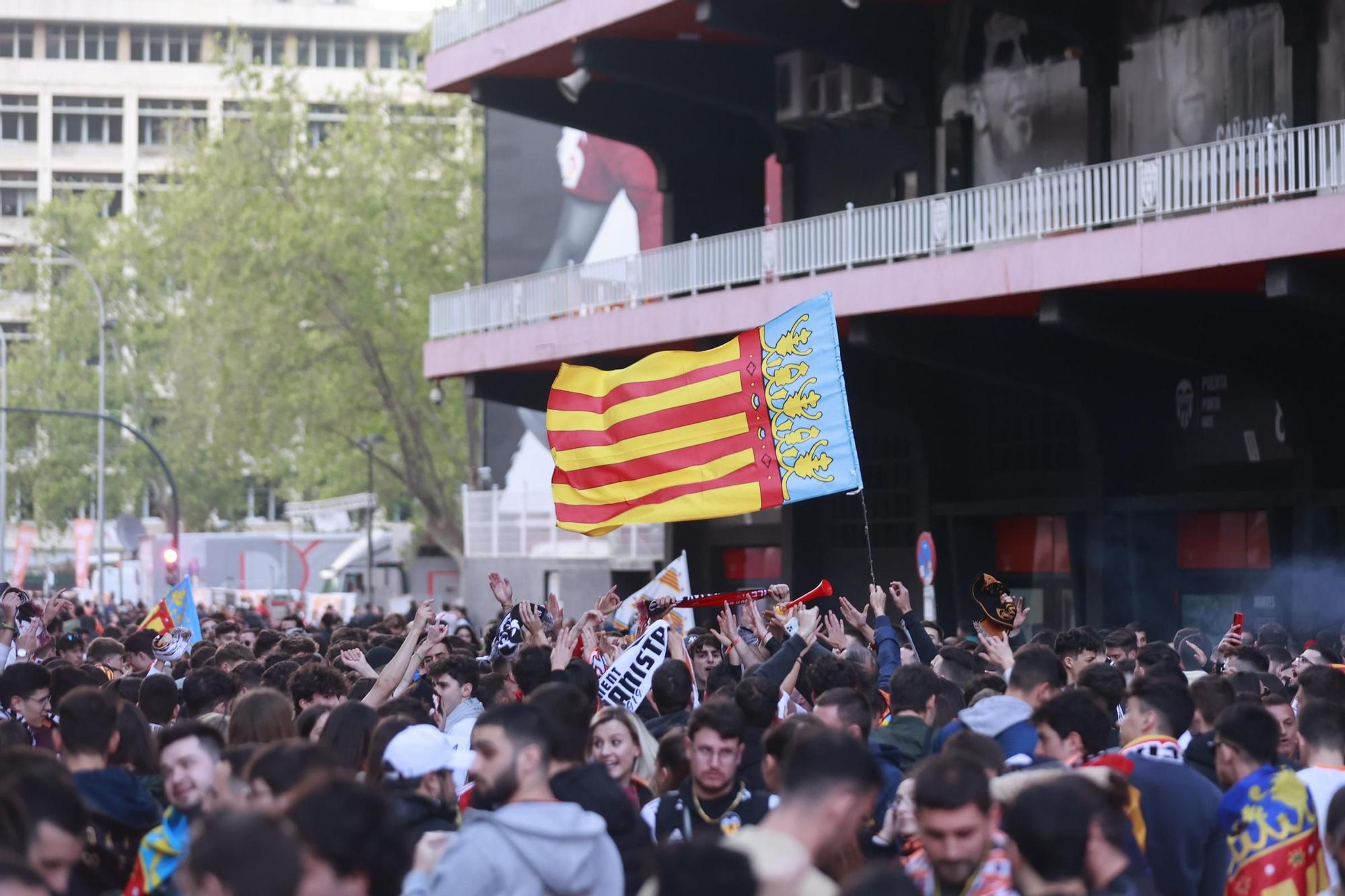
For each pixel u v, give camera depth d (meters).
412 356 53.50
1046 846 4.48
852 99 27.12
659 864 3.88
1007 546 26.39
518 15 29.23
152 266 84.94
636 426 11.68
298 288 52.44
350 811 4.43
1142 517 23.77
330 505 64.50
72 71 125.19
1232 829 6.26
